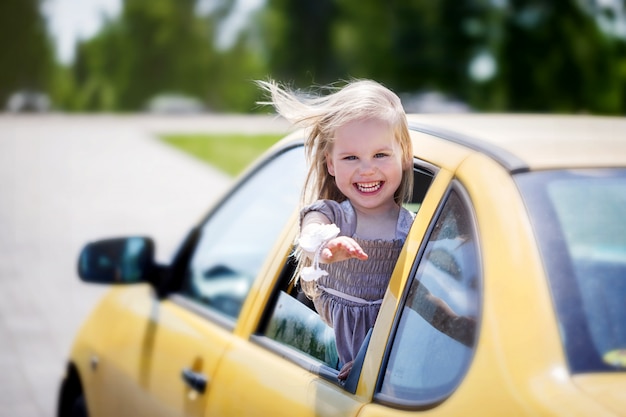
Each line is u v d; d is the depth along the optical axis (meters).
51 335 8.57
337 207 2.75
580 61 50.75
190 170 25.03
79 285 10.62
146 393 3.76
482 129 2.83
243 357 3.17
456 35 57.66
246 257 3.71
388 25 60.53
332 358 2.78
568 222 2.30
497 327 2.13
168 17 73.69
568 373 2.01
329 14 67.00
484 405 2.04
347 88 2.74
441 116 3.24
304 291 2.86
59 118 59.97
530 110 52.75
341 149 2.67
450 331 2.27
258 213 3.76
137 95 74.94
